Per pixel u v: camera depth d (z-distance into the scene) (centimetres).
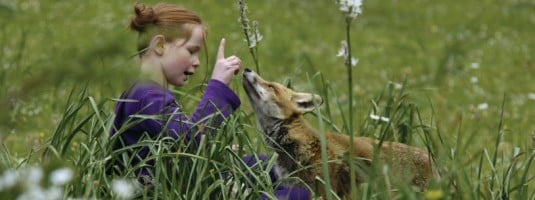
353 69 2339
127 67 635
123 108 913
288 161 970
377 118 1059
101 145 833
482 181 930
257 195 816
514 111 1911
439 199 754
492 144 1484
